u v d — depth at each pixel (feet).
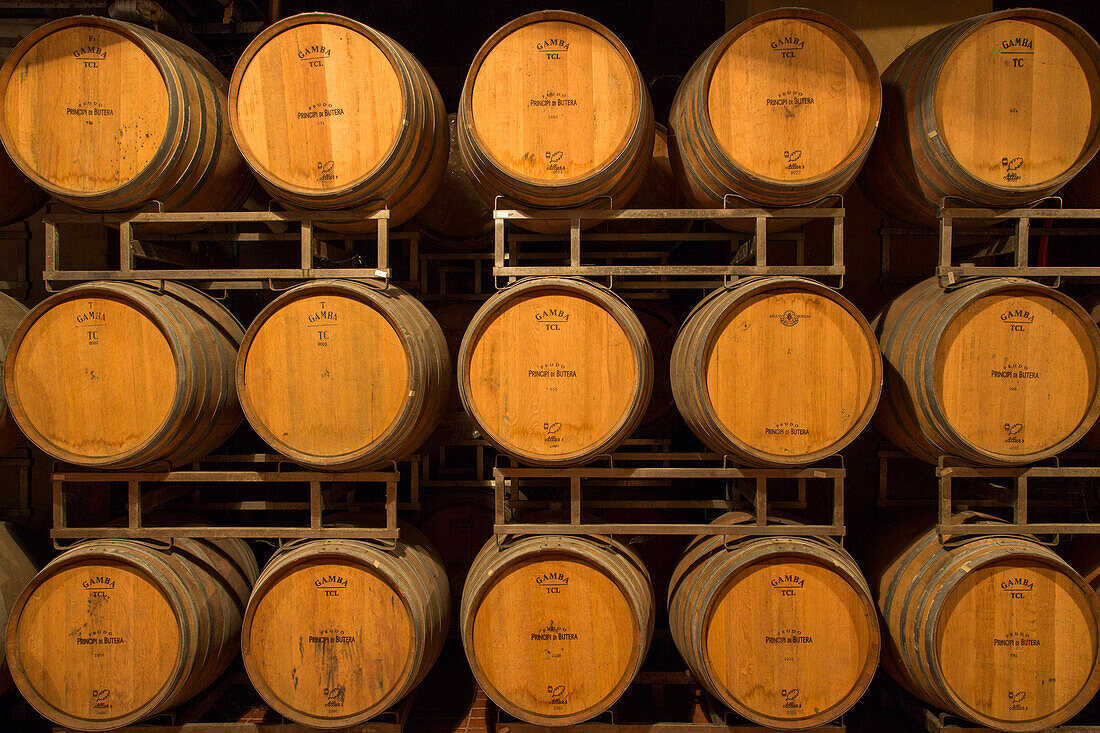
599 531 9.67
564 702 9.14
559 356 9.24
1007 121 9.52
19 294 11.92
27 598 9.35
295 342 9.35
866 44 13.07
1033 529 9.53
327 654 9.27
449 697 11.34
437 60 16.49
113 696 9.28
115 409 9.36
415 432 9.75
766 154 9.48
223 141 10.32
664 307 13.96
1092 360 9.25
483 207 13.03
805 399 9.13
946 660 9.16
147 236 11.25
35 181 9.41
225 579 10.05
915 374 9.43
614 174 9.34
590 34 9.41
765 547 9.05
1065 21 9.36
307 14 9.37
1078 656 9.12
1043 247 12.41
